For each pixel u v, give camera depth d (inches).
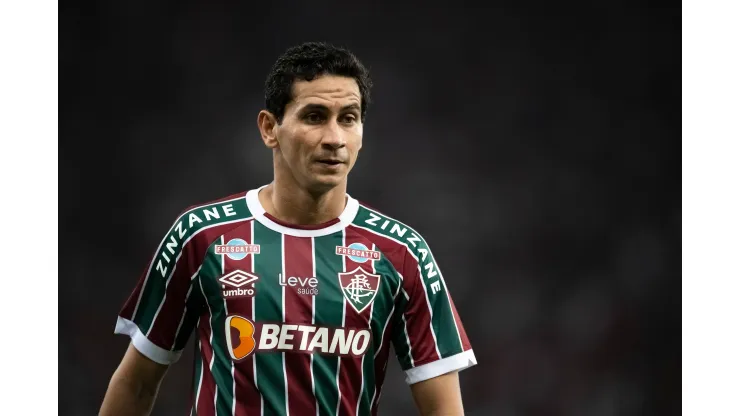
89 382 1309.1
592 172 1459.2
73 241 1398.9
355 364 365.7
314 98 351.9
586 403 1342.3
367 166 1453.0
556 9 1471.5
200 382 369.7
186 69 1439.5
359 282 371.2
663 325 1403.8
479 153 1464.1
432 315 381.7
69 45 1418.6
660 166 1459.2
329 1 1464.1
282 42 1455.5
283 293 365.4
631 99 1465.3
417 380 381.1
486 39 1476.4
